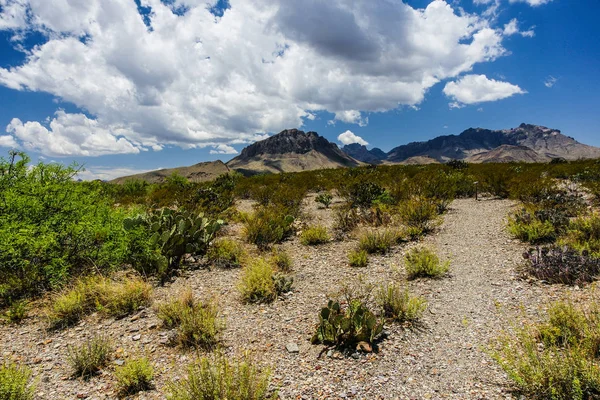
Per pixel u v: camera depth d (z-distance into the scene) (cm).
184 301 523
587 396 281
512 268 631
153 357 406
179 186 2061
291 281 615
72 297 537
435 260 650
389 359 384
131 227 756
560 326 371
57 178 758
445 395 316
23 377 336
